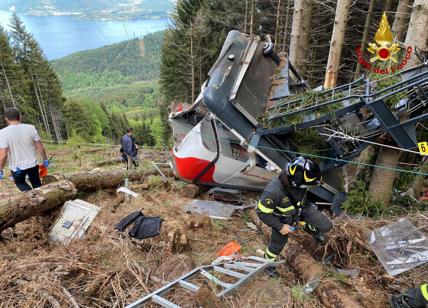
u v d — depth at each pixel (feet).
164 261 10.70
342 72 49.24
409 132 11.34
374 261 10.00
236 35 16.44
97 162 38.86
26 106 123.85
